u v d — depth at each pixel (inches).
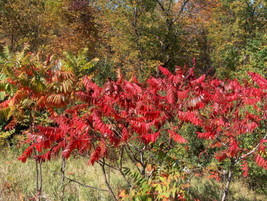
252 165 255.3
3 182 201.0
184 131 276.5
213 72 887.7
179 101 134.0
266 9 781.9
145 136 113.7
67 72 133.3
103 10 756.0
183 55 815.1
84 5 746.8
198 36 842.2
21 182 207.8
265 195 274.5
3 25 639.1
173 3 764.0
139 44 730.8
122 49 724.7
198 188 221.9
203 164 257.6
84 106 130.6
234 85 155.5
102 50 767.1
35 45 647.8
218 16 859.4
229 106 146.9
